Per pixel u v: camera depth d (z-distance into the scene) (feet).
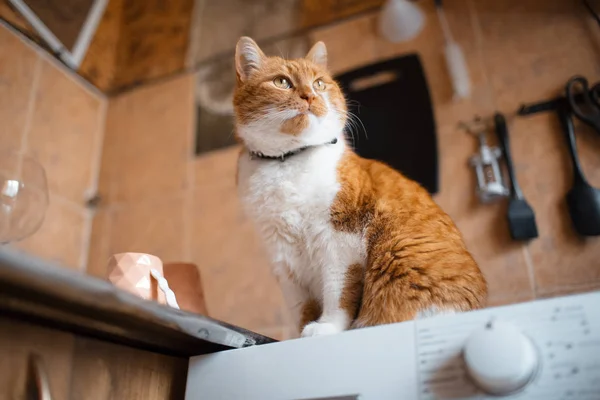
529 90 4.87
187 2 7.20
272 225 3.76
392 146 5.14
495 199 4.62
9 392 2.06
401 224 3.43
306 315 3.84
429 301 3.08
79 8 6.75
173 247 5.94
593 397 1.87
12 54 5.77
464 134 4.97
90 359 2.42
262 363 2.58
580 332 1.99
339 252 3.50
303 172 3.70
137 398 2.61
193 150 6.33
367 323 3.21
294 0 6.42
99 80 7.04
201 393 2.67
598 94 4.46
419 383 2.19
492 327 2.10
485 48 5.21
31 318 2.17
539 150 4.63
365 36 5.83
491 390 2.03
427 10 5.60
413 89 5.31
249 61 4.29
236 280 5.51
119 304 2.17
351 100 5.47
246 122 4.01
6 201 3.49
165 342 2.63
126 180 6.55
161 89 6.87
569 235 4.28
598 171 4.33
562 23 4.95
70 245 6.10
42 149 5.96
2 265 1.76
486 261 4.48
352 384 2.32
